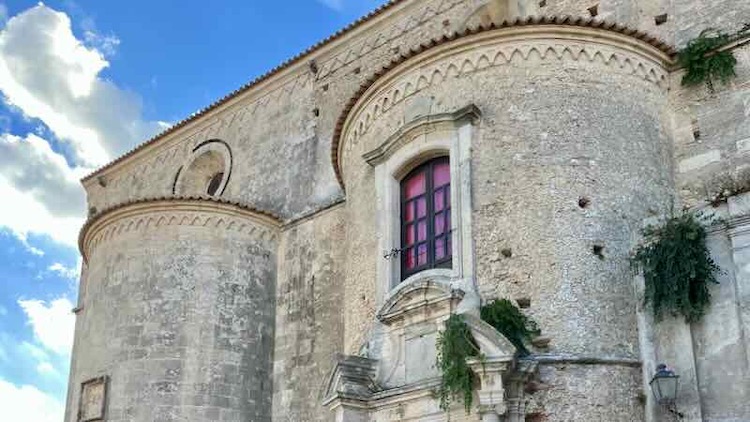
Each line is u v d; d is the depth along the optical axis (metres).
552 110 17.69
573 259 16.42
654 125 18.34
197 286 24.03
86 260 28.34
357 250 19.61
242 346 23.91
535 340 15.88
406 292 17.20
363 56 27.17
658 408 15.34
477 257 16.88
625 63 18.42
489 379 14.98
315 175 26.72
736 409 14.66
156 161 33.62
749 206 15.54
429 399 16.14
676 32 20.03
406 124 18.53
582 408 15.25
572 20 17.91
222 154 30.58
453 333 15.48
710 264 15.58
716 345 15.19
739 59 18.64
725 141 18.16
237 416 23.12
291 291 24.97
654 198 17.58
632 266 16.50
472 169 17.55
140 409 22.64
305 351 23.83
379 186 19.12
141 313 23.75
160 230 24.66
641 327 16.05
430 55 18.91
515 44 18.25
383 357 17.52
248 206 25.31
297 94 28.81
